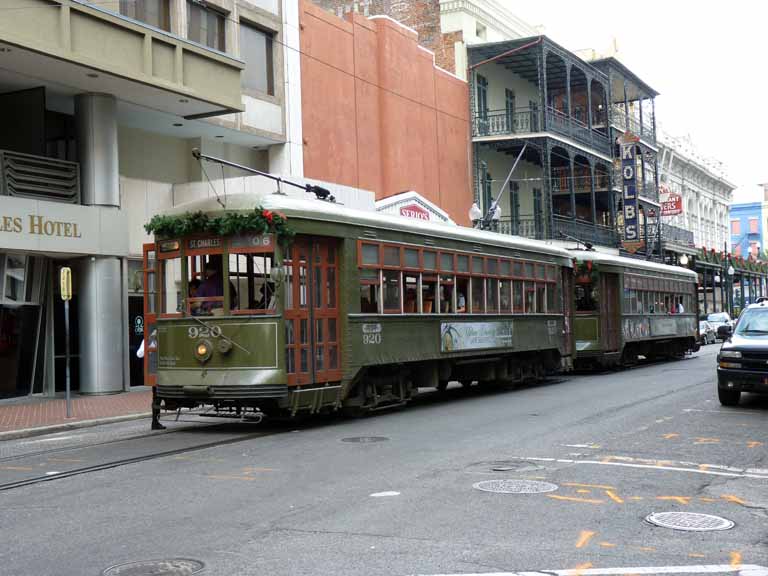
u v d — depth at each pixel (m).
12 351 19.55
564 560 6.02
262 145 25.97
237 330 12.95
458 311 17.59
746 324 16.19
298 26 26.77
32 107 19.66
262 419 14.75
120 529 7.18
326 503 7.93
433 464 9.88
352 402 14.56
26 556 6.44
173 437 13.04
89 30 18.22
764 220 98.62
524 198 43.41
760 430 12.51
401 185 32.00
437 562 5.99
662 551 6.24
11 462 11.12
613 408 15.38
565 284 23.59
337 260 14.20
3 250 18.45
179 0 21.56
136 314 22.33
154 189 23.38
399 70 32.19
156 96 20.47
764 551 6.24
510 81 41.88
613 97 50.31
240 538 6.76
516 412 15.07
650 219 51.47
